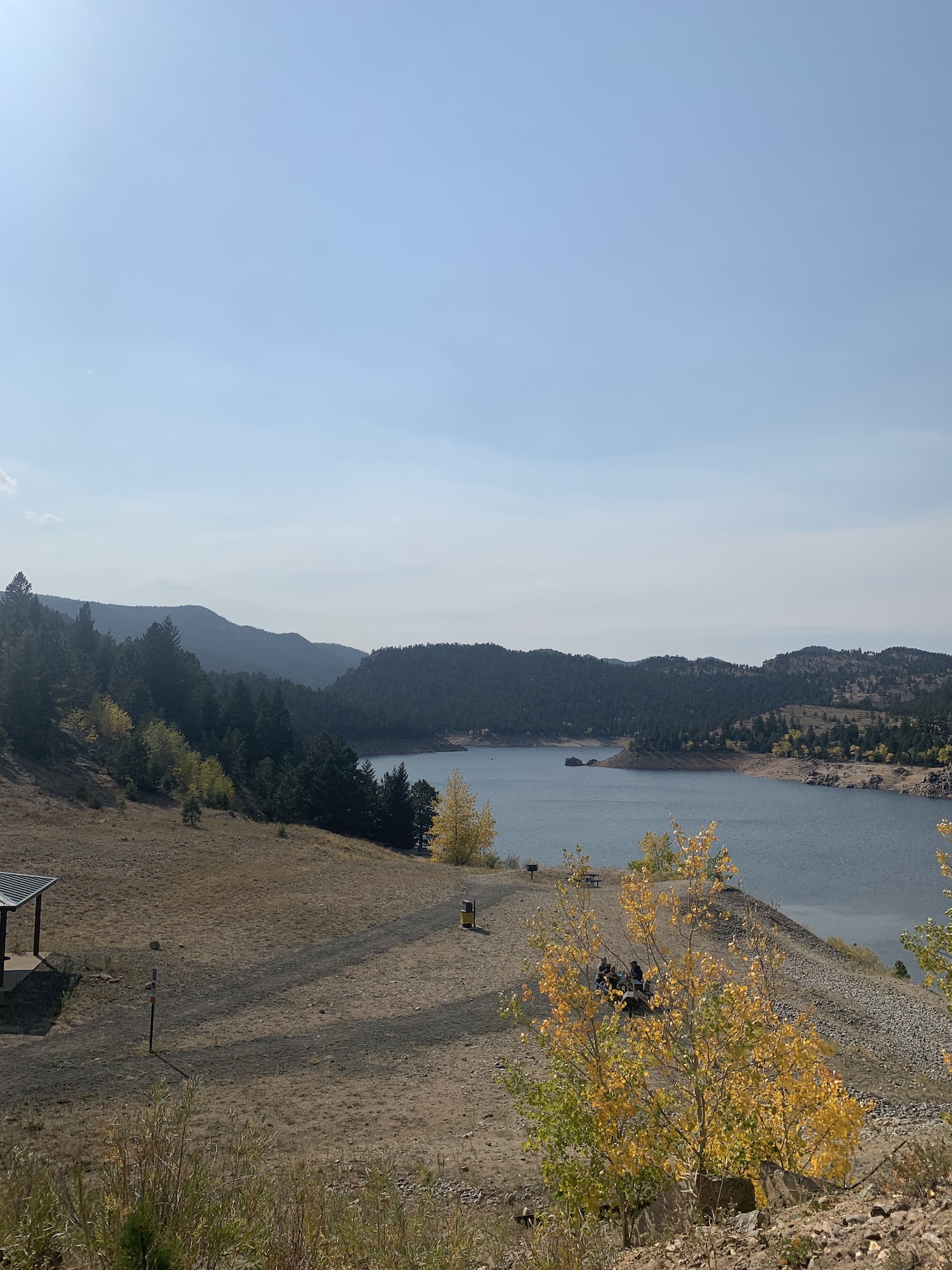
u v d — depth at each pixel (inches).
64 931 1343.5
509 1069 466.0
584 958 450.0
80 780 3139.8
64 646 4517.7
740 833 5068.9
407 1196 527.2
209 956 1291.8
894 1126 772.6
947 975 406.6
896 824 5659.5
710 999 408.5
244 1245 283.6
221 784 3491.6
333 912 1678.2
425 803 4200.3
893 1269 225.8
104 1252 253.3
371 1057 904.9
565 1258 311.0
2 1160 383.9
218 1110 724.0
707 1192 368.5
